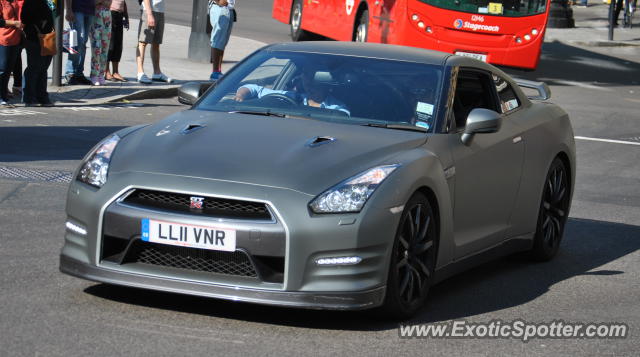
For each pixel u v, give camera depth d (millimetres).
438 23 20281
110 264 5504
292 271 5277
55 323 5285
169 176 5441
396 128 6332
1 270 6320
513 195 7266
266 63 7016
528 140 7480
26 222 7777
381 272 5449
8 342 4926
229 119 6262
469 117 6418
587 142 15750
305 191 5363
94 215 5508
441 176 6051
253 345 5125
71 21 16000
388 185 5508
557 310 6398
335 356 5047
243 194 5301
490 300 6566
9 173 9680
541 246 7883
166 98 16578
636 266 8031
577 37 36750
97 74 16562
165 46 23359
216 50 18219
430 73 6797
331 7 23969
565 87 23422
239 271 5398
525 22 20484
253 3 41156
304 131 6039
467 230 6594
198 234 5301
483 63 7395
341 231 5289
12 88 15109
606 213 10391
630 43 36156
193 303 5820
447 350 5324
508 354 5336
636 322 6172
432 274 6098
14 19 13703
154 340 5094
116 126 13266
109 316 5465
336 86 6652
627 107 20516
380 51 7090
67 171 10023
